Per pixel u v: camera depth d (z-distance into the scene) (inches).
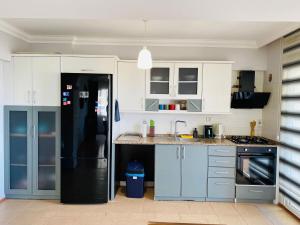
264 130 165.2
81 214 129.4
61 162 139.9
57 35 156.7
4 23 131.6
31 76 142.4
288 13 88.7
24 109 143.9
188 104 156.4
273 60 154.9
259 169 145.3
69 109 138.3
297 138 126.1
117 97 155.5
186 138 160.7
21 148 148.0
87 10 87.6
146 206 139.9
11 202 142.9
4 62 142.6
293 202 129.6
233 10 86.4
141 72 155.4
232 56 164.7
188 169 146.1
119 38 161.5
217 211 134.7
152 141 148.2
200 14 90.1
